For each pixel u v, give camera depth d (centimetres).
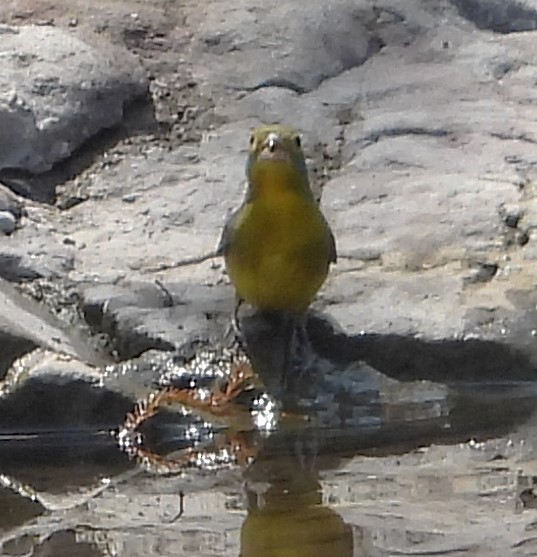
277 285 878
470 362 899
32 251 970
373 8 1403
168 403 819
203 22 1350
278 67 1300
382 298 937
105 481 687
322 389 869
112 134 1183
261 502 622
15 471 718
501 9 1445
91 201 1091
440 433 780
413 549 533
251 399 848
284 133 870
